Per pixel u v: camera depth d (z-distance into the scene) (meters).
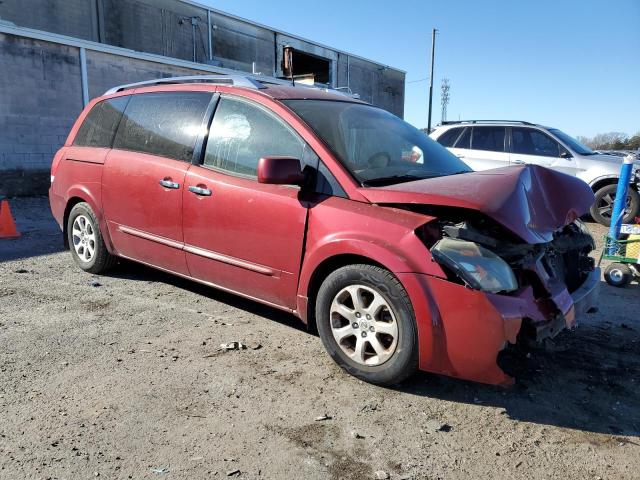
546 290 3.08
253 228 3.74
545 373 3.52
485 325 2.82
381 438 2.74
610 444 2.75
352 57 34.62
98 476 2.38
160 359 3.55
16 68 12.52
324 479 2.41
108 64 14.56
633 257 5.49
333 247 3.27
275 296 3.74
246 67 28.28
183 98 4.49
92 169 5.08
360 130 3.99
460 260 2.86
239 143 3.98
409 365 3.06
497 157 9.76
